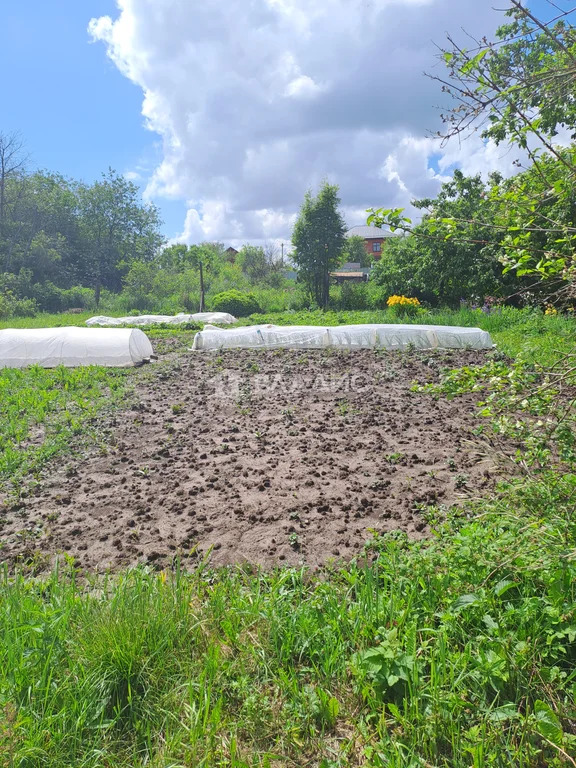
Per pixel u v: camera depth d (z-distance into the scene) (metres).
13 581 3.39
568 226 2.51
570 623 2.39
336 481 4.73
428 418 6.52
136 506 4.47
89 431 6.57
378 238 55.22
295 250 27.02
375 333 11.53
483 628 2.60
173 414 7.27
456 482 4.50
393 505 4.19
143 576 3.13
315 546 3.66
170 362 10.85
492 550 2.77
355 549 3.58
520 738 2.11
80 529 4.12
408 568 3.00
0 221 36.97
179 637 2.64
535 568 2.44
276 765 2.11
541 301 2.98
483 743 2.00
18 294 32.31
